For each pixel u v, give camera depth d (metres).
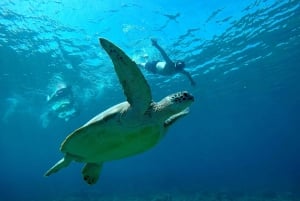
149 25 15.77
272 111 56.19
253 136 110.62
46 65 20.56
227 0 14.32
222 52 21.67
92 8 13.97
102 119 4.45
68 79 23.31
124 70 4.05
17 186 79.62
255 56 23.78
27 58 19.33
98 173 5.74
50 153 91.00
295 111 60.81
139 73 4.04
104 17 14.76
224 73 27.45
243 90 35.50
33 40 17.05
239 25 17.34
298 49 23.48
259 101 44.38
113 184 50.06
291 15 16.95
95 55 19.42
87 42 17.48
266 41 20.77
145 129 4.48
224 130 76.00
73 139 4.62
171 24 15.96
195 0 13.97
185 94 4.60
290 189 31.28
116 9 14.16
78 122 41.53
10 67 20.53
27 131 47.12
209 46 20.06
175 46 18.94
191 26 16.53
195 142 97.19
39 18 14.73
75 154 5.07
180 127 55.22
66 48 18.23
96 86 25.88
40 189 55.25
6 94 26.42
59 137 55.88
